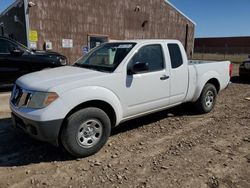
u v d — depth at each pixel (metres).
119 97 4.00
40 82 3.57
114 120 4.06
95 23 16.34
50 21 14.29
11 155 3.76
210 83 6.01
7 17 16.77
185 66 5.09
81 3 15.46
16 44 8.30
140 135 4.57
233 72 14.80
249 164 3.52
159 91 4.60
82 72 3.96
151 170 3.36
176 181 3.10
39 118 3.27
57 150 3.92
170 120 5.43
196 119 5.52
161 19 20.41
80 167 3.44
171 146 4.09
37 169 3.38
